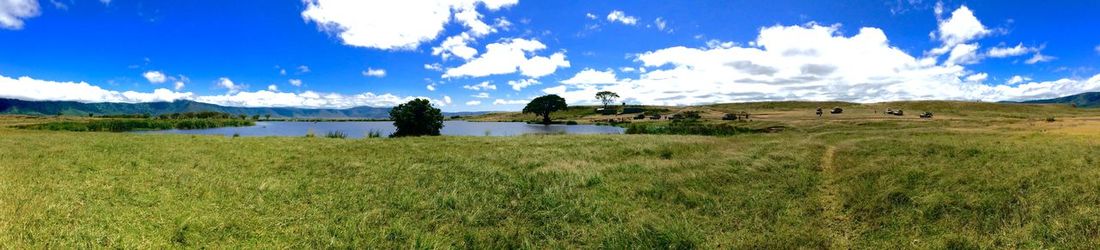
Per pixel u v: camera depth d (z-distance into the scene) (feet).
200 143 75.61
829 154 59.82
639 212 31.96
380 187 38.91
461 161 54.95
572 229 28.37
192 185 37.32
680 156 62.13
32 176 38.68
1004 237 24.73
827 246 25.55
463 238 26.99
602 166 50.47
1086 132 89.66
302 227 27.25
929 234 26.55
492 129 266.57
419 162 54.70
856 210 31.37
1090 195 29.94
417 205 32.83
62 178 38.55
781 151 61.52
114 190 34.19
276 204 32.45
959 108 499.10
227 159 54.65
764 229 28.37
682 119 353.72
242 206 31.35
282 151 65.10
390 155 61.62
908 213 29.66
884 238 26.53
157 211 29.01
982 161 46.24
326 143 78.84
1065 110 476.54
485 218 30.30
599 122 357.00
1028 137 80.59
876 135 99.66
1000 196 31.30
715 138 98.22
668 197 35.81
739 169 47.37
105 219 26.37
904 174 40.42
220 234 25.50
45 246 21.79
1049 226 25.62
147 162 50.14
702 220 30.22
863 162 49.96
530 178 43.37
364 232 26.78
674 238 26.22
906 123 192.24
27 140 75.61
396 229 27.40
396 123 136.46
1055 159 44.80
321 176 44.78
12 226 23.54
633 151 67.51
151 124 256.32
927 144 62.69
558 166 49.70
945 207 30.19
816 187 38.91
